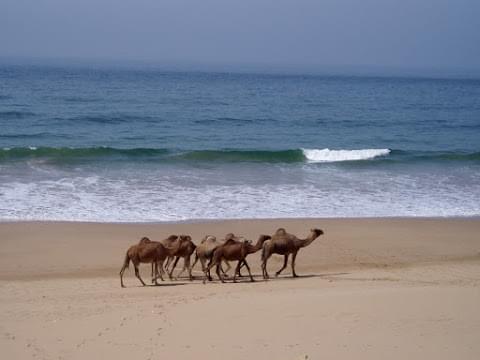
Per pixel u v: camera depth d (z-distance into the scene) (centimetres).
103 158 3006
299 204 2306
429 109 7575
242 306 1088
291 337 912
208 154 3166
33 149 3012
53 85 9344
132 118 5100
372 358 828
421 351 845
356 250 1792
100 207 2153
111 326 1011
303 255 1728
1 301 1214
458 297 1094
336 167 3052
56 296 1262
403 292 1146
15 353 901
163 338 940
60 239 1803
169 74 19912
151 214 2095
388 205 2352
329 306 1053
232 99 7881
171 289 1329
